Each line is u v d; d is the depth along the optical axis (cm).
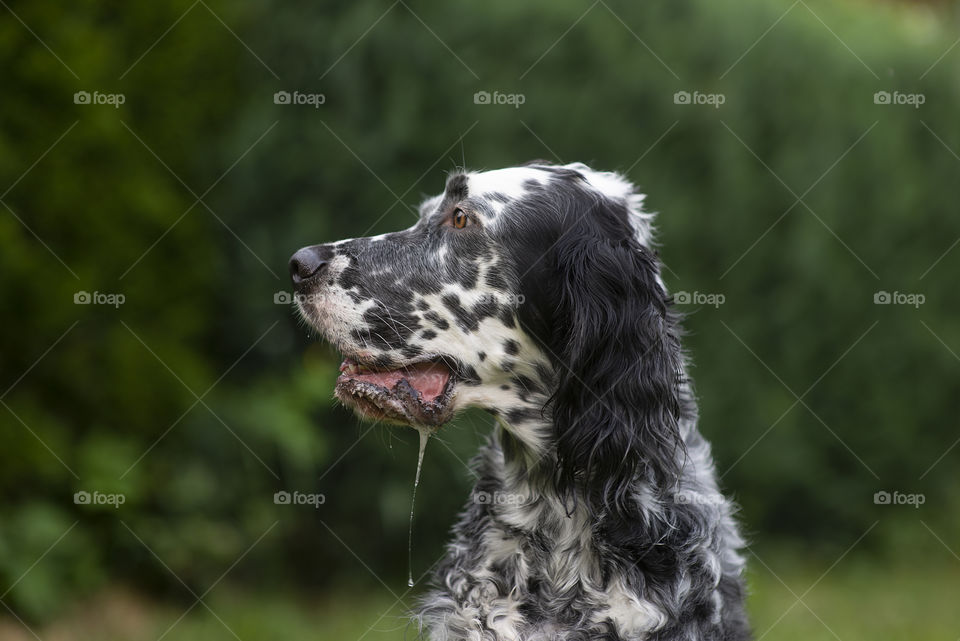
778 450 1043
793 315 1031
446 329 496
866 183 1070
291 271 512
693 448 519
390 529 902
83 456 787
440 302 496
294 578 922
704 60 955
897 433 1123
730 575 511
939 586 1038
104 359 812
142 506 840
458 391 498
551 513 484
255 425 850
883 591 1011
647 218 544
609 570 471
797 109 1013
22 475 762
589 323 481
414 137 879
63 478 783
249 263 893
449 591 497
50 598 741
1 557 727
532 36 894
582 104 910
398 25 874
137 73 834
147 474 830
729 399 1014
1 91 752
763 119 998
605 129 920
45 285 761
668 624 463
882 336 1102
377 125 880
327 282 499
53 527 756
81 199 787
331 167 880
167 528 831
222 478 864
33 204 769
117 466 787
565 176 515
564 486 480
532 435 497
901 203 1093
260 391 880
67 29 771
